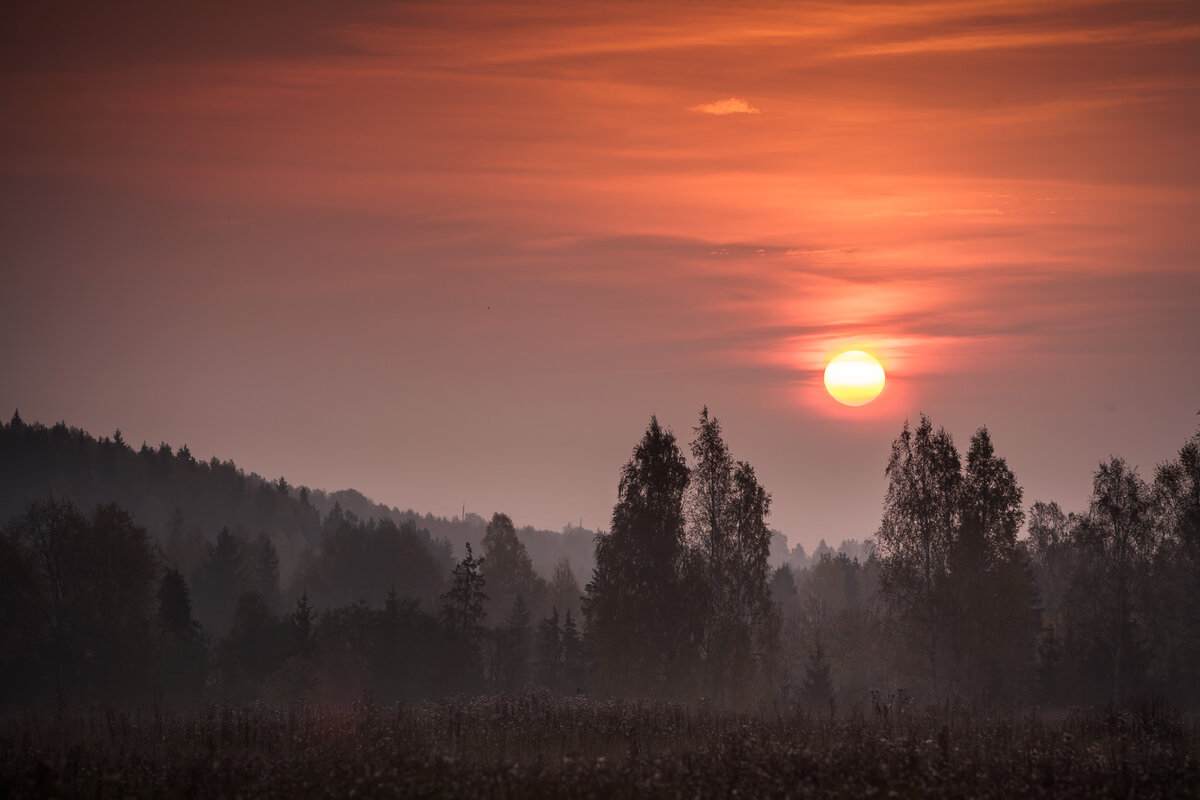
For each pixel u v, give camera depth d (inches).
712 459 2240.4
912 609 2143.2
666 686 2068.2
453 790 709.9
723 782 719.7
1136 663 2240.4
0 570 2593.5
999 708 1425.9
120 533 2770.7
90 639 2642.7
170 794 795.4
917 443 2251.5
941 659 2139.5
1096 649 2252.7
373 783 730.8
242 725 1085.8
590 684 2194.9
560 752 935.0
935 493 2201.0
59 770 863.1
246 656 2615.7
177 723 1193.4
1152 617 2438.5
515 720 1097.4
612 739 997.8
